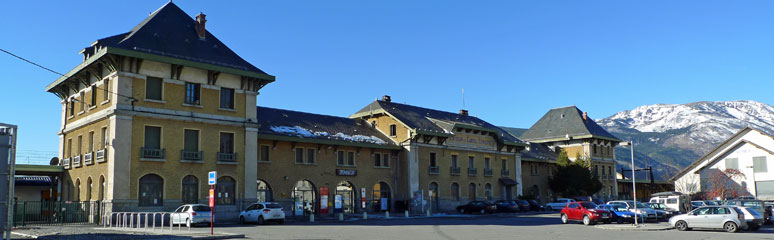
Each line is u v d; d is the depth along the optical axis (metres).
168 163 34.84
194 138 36.59
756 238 23.25
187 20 39.56
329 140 47.03
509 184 61.28
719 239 23.12
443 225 32.81
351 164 49.50
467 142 58.69
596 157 75.75
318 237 23.61
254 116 39.59
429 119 57.94
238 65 39.00
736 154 61.09
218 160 37.09
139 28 35.69
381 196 51.72
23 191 47.16
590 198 65.00
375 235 24.88
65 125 40.62
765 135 59.97
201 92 36.97
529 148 71.25
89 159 35.47
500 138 62.16
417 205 51.00
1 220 13.52
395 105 58.53
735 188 60.06
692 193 60.88
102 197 34.16
